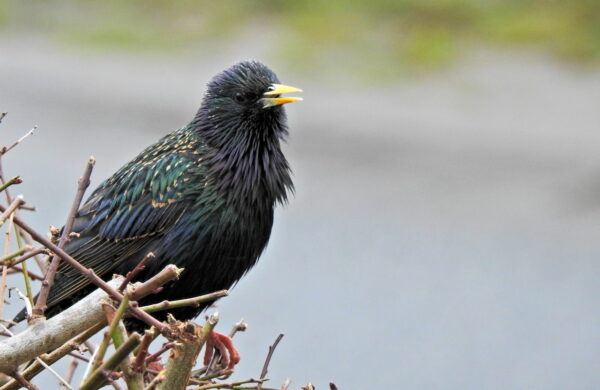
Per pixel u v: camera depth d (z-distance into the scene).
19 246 5.30
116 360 3.92
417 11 19.91
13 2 20.42
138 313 4.16
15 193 15.27
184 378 4.18
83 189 4.82
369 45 19.41
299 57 19.16
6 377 4.76
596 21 19.69
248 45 19.45
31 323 4.36
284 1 20.25
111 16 20.22
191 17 20.17
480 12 19.83
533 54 19.34
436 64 19.05
